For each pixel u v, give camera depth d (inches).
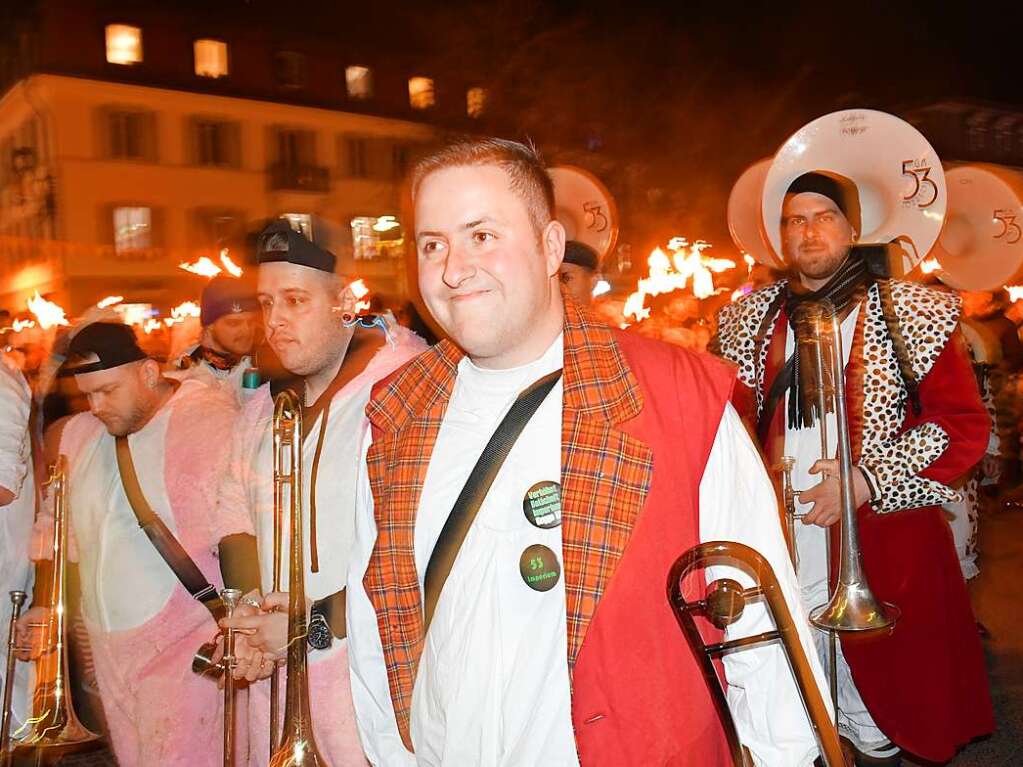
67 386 130.6
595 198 216.4
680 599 64.1
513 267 66.2
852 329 124.7
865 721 129.0
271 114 1130.7
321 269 98.7
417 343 104.0
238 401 116.0
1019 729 166.9
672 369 68.7
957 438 118.5
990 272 252.4
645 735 63.7
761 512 69.2
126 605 112.0
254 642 94.1
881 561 121.5
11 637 119.3
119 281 1051.3
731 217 242.2
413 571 71.6
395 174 1167.0
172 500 110.2
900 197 137.9
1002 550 277.3
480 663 66.9
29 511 133.6
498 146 68.3
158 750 111.9
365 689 78.4
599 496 65.1
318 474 98.8
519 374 69.6
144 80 1074.1
